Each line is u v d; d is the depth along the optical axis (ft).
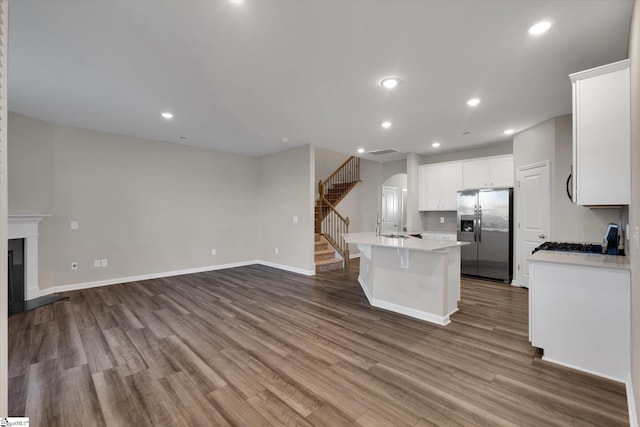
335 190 27.45
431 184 21.16
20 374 7.52
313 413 6.10
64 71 9.20
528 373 7.56
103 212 16.05
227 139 17.54
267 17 6.73
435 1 6.21
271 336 9.80
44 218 14.14
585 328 7.66
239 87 10.32
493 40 7.55
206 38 7.53
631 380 6.43
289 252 20.38
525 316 11.61
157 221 17.97
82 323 10.87
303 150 19.19
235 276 18.62
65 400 6.50
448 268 11.35
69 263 15.05
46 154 14.19
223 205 20.97
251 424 5.80
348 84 10.07
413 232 21.04
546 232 14.08
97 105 12.03
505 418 5.93
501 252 17.16
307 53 8.21
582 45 7.73
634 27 6.17
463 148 19.67
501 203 17.16
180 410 6.20
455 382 7.17
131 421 5.88
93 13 6.57
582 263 7.68
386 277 12.60
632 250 6.72
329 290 15.51
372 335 9.87
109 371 7.68
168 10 6.49
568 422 5.82
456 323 10.91
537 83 9.94
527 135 15.08
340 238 25.08
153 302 13.35
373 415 6.04
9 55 8.27
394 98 11.27
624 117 7.39
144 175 17.44
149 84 10.11
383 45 7.82
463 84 10.05
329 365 7.97
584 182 7.82
